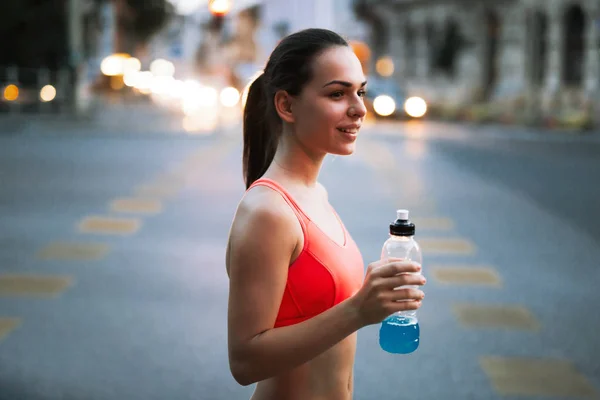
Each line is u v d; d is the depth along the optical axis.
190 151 18.22
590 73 30.52
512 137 24.34
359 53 33.22
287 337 1.71
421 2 44.69
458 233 9.28
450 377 4.83
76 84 30.11
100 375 4.79
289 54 1.86
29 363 4.97
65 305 6.22
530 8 34.69
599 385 4.75
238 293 1.77
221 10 18.44
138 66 60.06
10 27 32.25
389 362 5.08
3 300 6.34
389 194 12.13
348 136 1.86
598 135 25.48
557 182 13.73
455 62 41.75
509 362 5.09
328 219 1.94
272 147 2.06
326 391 1.94
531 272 7.47
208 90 49.31
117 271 7.29
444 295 6.66
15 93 30.66
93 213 10.25
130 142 20.33
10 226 9.38
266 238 1.76
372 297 1.67
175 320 5.86
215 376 4.80
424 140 22.62
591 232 9.40
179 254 8.00
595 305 6.41
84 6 40.84
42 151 17.67
